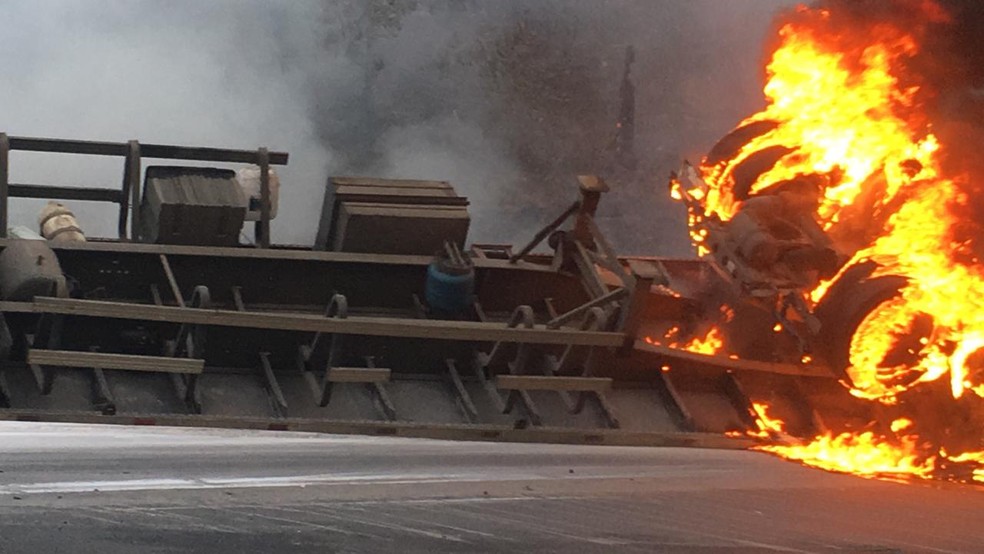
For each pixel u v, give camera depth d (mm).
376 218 26234
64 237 25578
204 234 25500
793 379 26500
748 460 21719
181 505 10828
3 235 25172
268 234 26891
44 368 22188
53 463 12641
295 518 10609
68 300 21234
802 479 19250
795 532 12625
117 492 11203
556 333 23516
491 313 26984
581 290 27281
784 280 25203
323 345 24266
